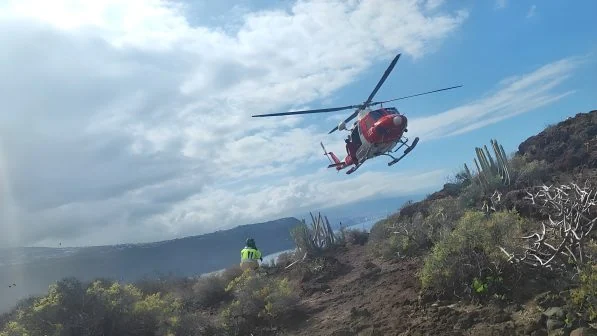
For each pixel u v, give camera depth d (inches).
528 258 316.8
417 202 694.5
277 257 749.3
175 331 412.2
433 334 280.4
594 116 662.5
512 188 538.3
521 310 282.8
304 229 711.1
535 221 410.3
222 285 559.8
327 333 340.5
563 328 245.9
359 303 391.5
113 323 425.7
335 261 576.1
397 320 314.5
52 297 429.4
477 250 341.7
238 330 406.3
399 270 451.8
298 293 482.9
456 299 324.2
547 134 668.7
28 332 410.6
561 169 563.8
